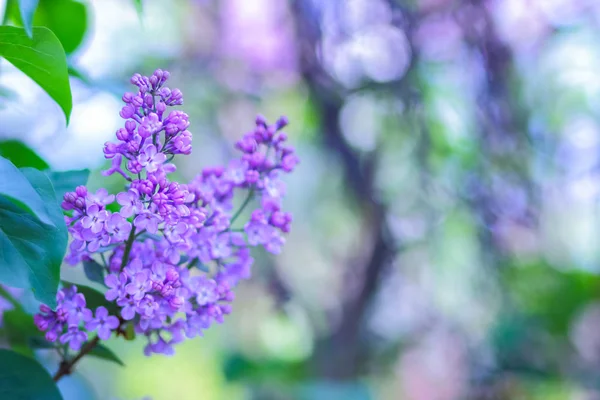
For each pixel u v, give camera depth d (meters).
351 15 1.96
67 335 0.74
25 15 0.74
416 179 2.13
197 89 2.29
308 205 2.69
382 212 2.08
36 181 0.72
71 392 1.84
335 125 2.03
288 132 2.42
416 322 2.66
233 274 0.79
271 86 2.30
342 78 1.98
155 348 0.75
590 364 2.58
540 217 2.36
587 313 2.59
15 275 0.70
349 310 2.17
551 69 2.27
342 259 2.53
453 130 2.07
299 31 2.01
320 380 2.18
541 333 2.53
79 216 0.72
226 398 2.85
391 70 1.98
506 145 2.12
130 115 0.73
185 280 0.75
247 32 2.29
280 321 2.48
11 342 0.87
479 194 2.15
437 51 2.04
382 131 2.07
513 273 2.43
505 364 2.48
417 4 1.99
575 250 2.65
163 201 0.71
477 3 2.02
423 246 2.33
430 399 2.67
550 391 2.52
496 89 2.07
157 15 2.20
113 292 0.73
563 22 2.21
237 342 2.62
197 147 2.31
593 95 2.34
